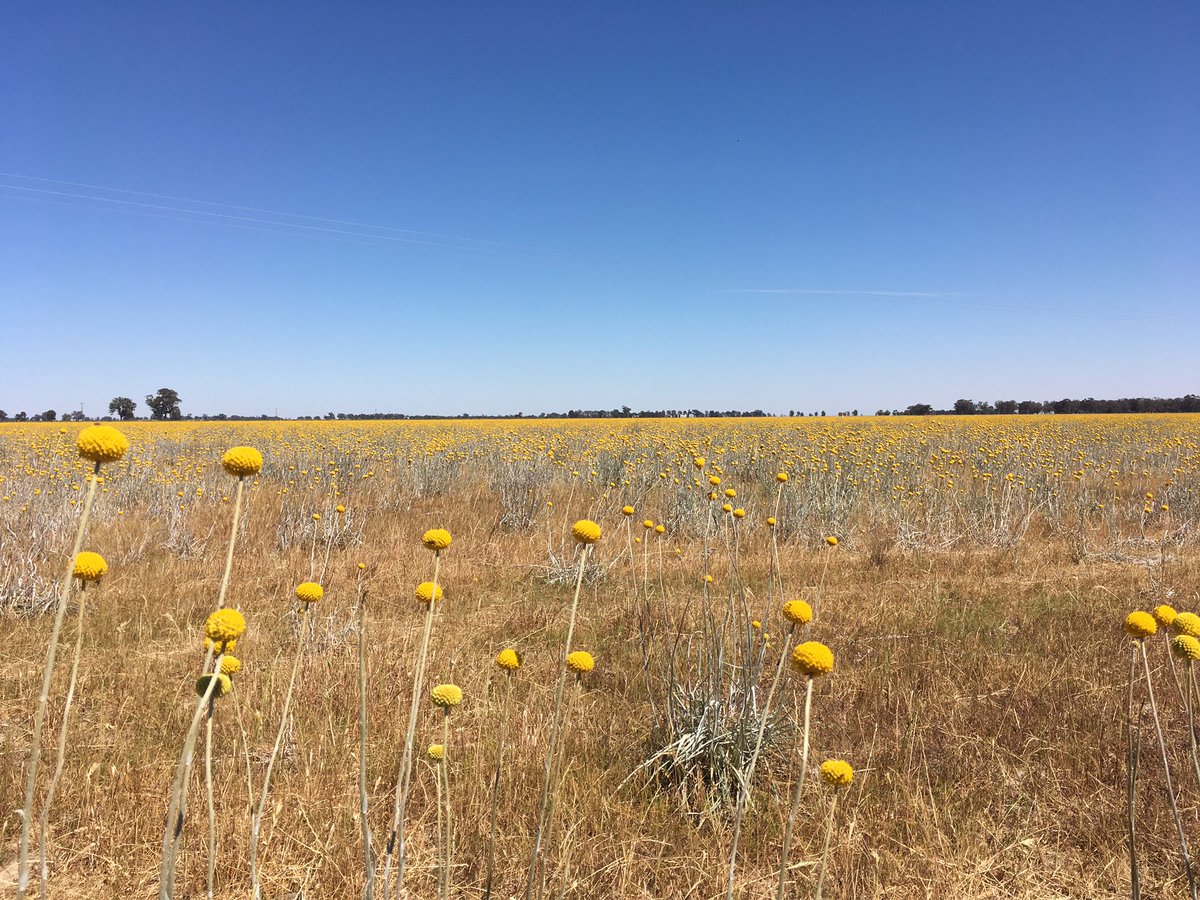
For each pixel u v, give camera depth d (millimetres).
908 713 4086
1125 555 7992
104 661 4938
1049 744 3719
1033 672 4652
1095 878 2768
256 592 6586
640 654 4926
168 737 3779
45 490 9945
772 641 4996
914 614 5965
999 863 2844
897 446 16547
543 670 4816
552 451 15523
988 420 35250
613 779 3457
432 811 3088
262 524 9555
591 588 6996
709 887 2711
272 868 2736
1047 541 9031
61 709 4113
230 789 3188
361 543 8789
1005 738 3832
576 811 3072
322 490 11641
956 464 14297
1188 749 3566
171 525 8781
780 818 3143
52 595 6230
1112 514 9555
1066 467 13133
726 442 17391
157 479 11516
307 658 4848
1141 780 3334
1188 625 2385
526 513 10242
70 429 28859
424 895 2609
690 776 3432
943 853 2871
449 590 6918
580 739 3766
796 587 6836
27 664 4883
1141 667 4617
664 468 12492
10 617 5855
